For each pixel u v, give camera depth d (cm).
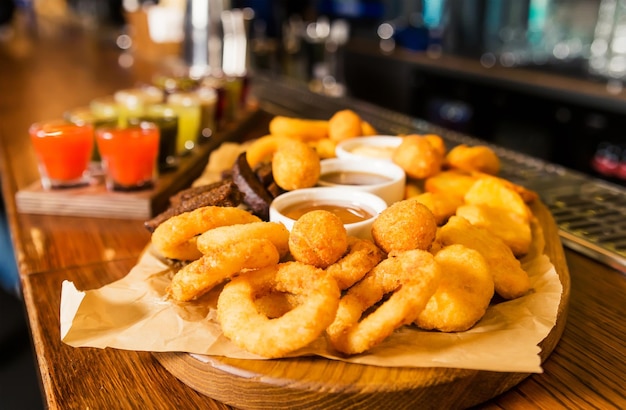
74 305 32
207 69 107
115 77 120
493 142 143
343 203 43
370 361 29
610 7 126
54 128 53
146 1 152
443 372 28
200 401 30
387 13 202
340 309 30
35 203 52
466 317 31
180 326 32
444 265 33
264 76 123
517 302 34
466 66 150
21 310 69
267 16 158
